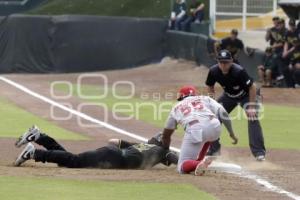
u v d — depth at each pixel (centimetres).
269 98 5788
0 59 7925
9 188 2370
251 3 8356
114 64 8119
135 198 2258
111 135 3991
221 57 3191
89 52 8044
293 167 3080
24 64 7950
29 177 2580
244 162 3198
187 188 2431
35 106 5225
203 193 2352
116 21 8106
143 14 9981
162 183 2517
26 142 2881
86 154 2844
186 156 2798
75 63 8006
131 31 8150
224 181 2611
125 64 8144
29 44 7938
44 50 7944
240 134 4144
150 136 3978
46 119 4588
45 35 7944
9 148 3438
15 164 2862
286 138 4009
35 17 7912
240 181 2638
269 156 3397
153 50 8212
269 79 6353
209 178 2664
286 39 6288
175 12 8281
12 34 7919
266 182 2628
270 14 8338
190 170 2750
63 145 3591
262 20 8362
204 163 2714
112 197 2266
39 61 7950
